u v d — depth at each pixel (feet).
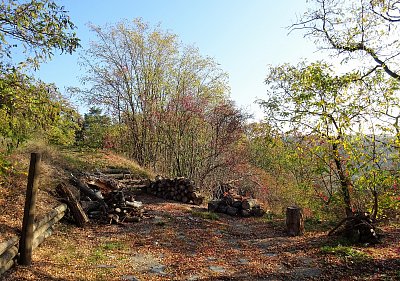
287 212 27.96
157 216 32.09
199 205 40.93
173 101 61.77
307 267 18.76
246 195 65.36
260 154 67.46
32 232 16.78
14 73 16.19
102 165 46.24
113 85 63.05
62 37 17.89
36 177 16.88
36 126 17.56
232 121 57.82
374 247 21.61
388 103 22.61
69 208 26.63
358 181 22.71
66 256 18.93
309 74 28.25
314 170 28.73
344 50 26.91
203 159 59.11
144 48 64.49
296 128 29.53
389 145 21.18
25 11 16.75
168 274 17.66
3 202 22.12
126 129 66.49
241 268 18.90
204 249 22.88
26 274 15.35
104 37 61.98
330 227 29.81
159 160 63.82
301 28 28.53
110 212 29.63
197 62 66.54
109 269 17.75
